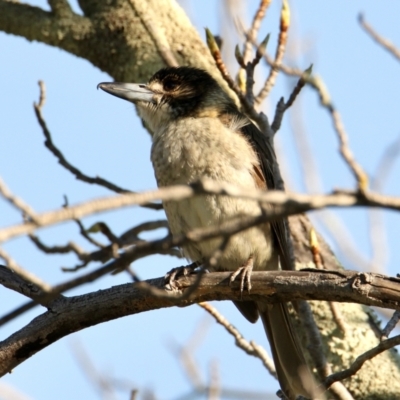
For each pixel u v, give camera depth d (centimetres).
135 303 888
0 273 907
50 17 1329
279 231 1111
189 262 1113
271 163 1166
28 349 898
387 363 1060
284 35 1065
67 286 616
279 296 863
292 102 1042
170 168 1121
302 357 1065
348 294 816
